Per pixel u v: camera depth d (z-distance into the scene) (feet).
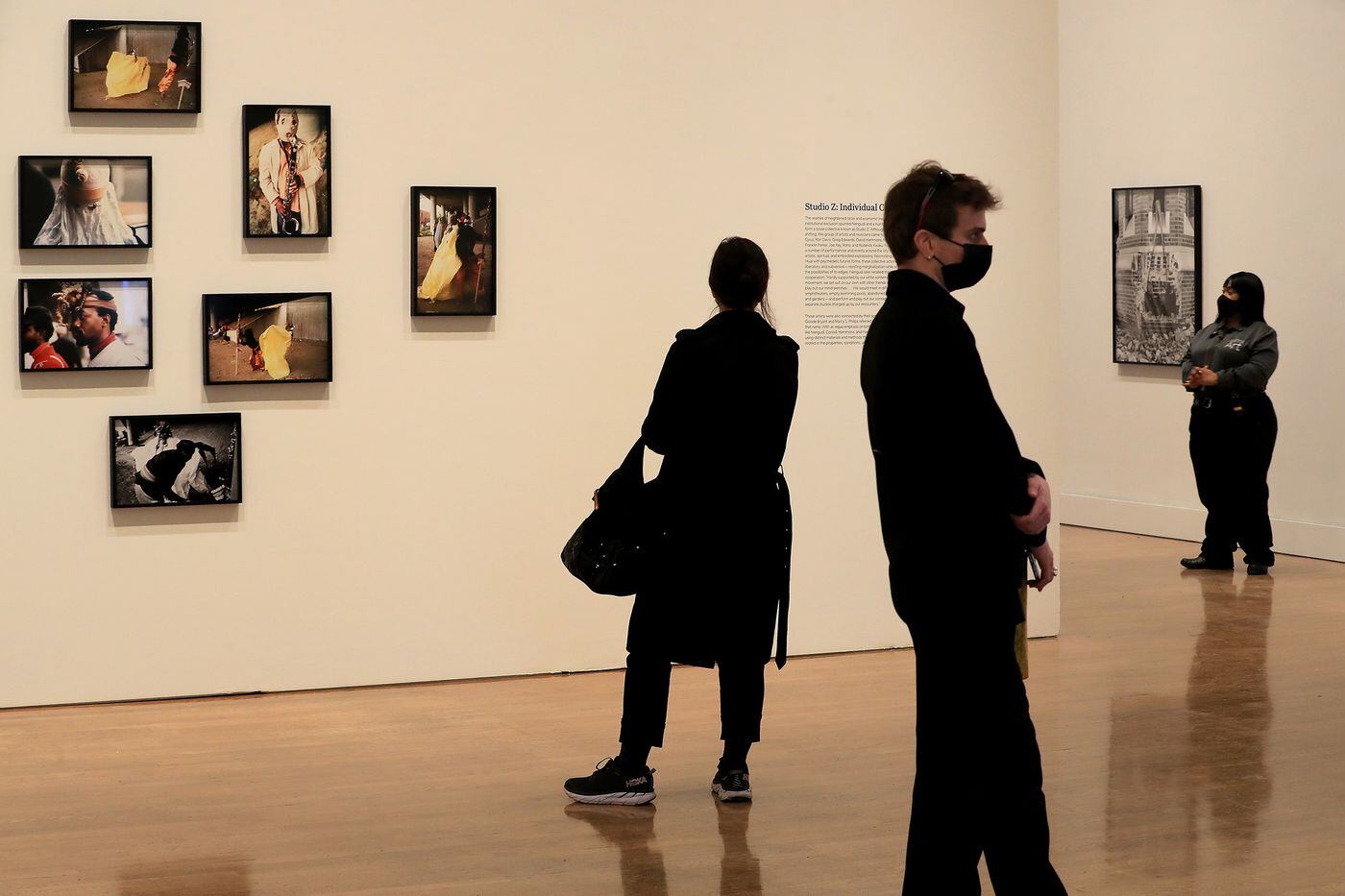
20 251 19.34
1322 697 20.17
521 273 21.33
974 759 10.16
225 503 20.13
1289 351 34.12
